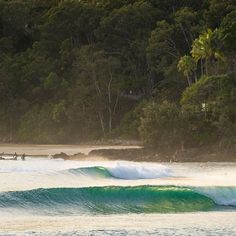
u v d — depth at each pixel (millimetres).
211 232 51438
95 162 127125
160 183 82250
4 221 55312
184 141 154750
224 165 127688
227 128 152125
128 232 50750
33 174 83938
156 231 51406
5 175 82250
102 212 63438
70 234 49500
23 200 61594
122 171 92625
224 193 72750
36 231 50531
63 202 63750
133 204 66938
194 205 68750
